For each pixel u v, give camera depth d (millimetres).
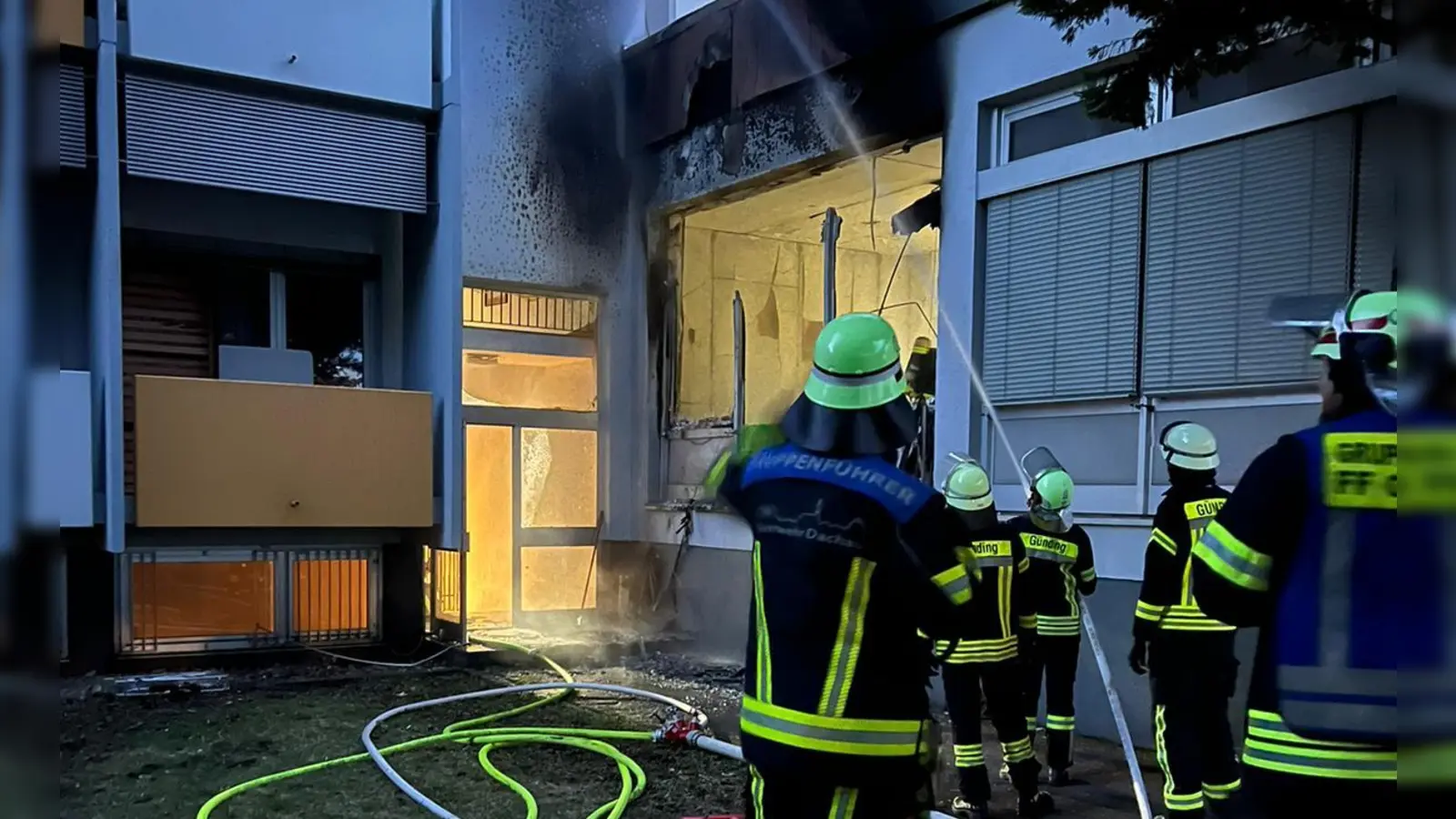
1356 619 1902
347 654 8297
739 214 10141
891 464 2352
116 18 6988
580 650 8656
